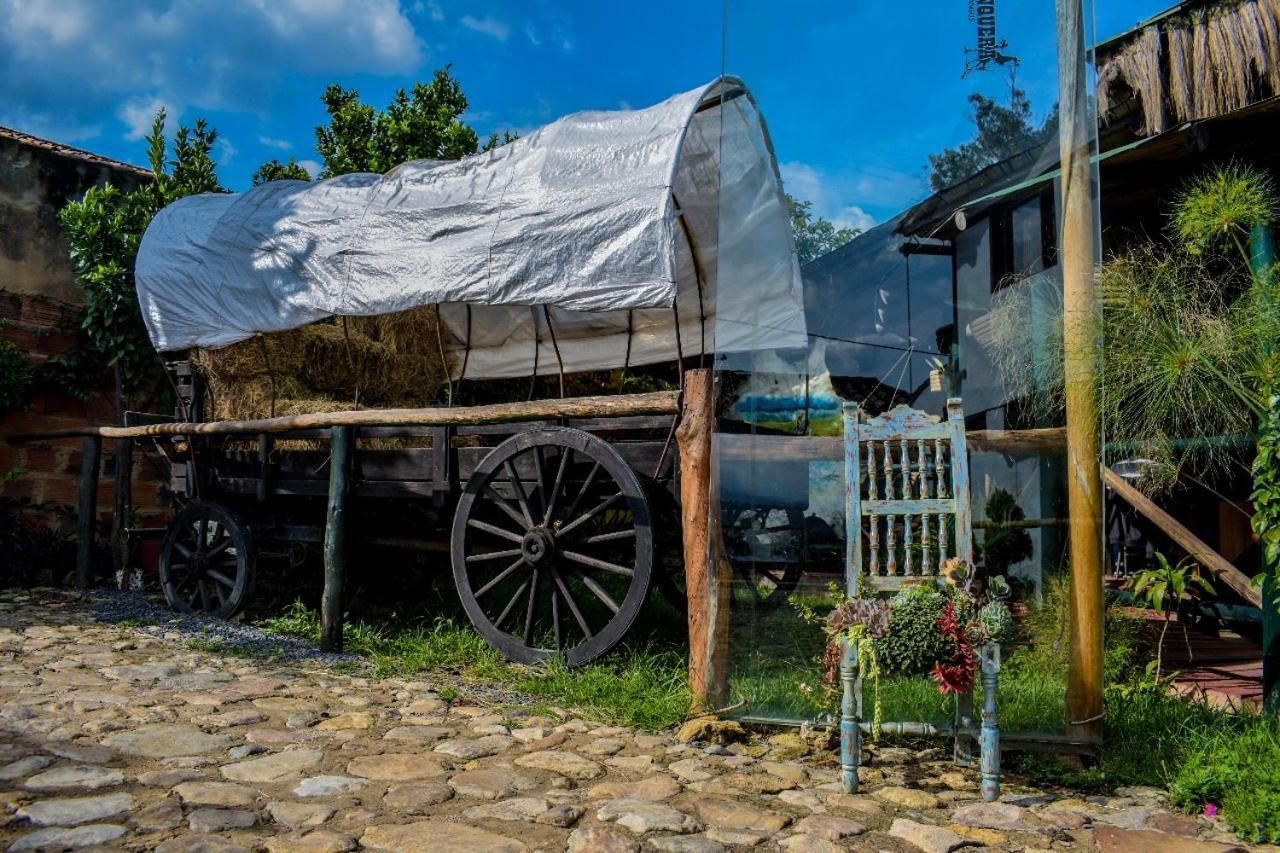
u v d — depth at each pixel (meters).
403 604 7.77
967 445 4.23
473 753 4.00
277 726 4.38
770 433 4.54
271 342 7.26
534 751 4.07
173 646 6.34
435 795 3.43
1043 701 3.94
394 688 5.27
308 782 3.53
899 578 3.94
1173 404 5.05
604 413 5.46
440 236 6.09
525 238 5.65
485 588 5.93
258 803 3.29
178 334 7.40
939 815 3.36
